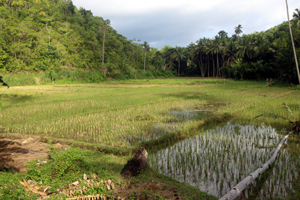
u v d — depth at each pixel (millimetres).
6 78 33281
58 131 7555
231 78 50312
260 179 4176
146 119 9469
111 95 18078
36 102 14016
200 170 4645
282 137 6852
